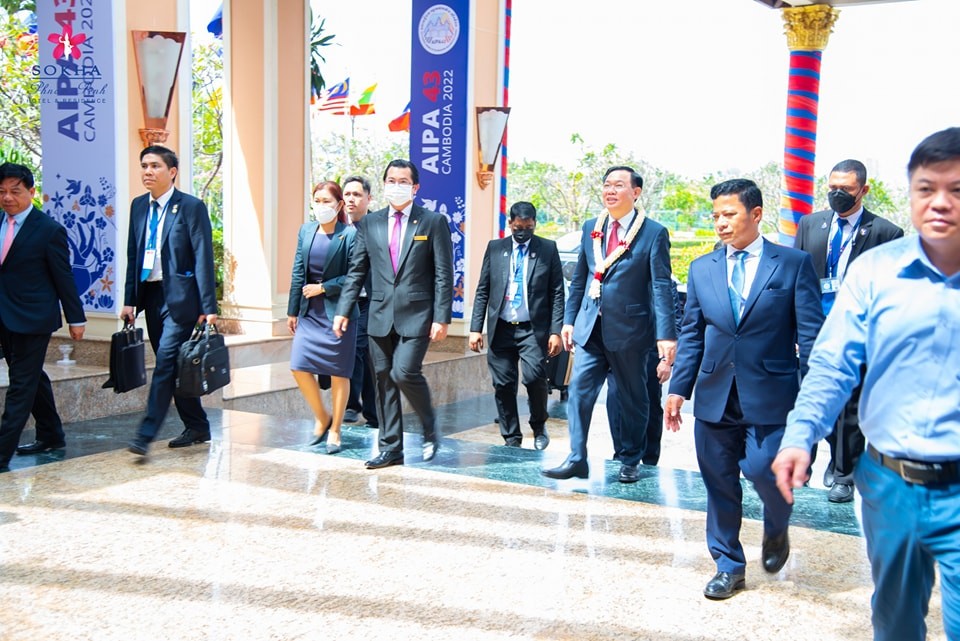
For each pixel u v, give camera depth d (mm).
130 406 6551
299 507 4422
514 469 5312
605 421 7883
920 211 2062
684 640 3084
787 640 3111
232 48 9062
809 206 11500
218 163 17328
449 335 9117
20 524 4055
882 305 2180
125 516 4207
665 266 4750
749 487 5250
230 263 9219
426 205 9195
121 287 6664
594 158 34750
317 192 5621
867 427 2242
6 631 2990
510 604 3328
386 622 3139
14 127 14789
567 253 14906
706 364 3465
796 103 11344
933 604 3475
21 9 14922
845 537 4289
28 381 4980
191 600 3279
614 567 3748
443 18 9008
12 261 4879
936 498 2109
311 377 5688
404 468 5254
